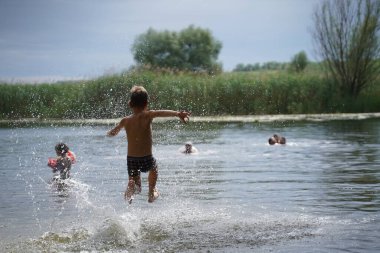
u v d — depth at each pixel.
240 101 33.62
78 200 9.23
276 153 15.95
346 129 23.97
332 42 37.62
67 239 6.68
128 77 31.56
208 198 9.21
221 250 6.09
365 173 11.66
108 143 19.69
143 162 7.63
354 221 7.32
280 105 34.75
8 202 9.12
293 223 7.26
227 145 18.23
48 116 31.47
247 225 7.20
